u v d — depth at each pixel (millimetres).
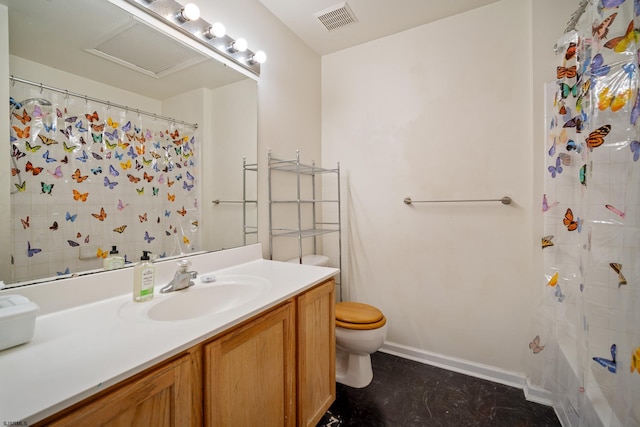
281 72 1906
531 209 1668
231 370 847
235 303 1195
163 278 1202
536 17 1592
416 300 2016
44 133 881
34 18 857
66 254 929
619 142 941
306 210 2197
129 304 959
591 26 1078
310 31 2027
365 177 2195
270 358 1010
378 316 1686
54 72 899
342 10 1807
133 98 1124
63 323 807
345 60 2270
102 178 1031
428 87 1952
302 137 2127
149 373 635
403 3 1746
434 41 1929
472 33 1812
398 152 2064
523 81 1683
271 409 1017
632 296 855
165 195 1249
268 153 1790
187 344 703
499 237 1760
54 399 491
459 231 1873
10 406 471
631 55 890
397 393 1635
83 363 603
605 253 992
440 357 1916
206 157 1425
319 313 1312
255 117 1699
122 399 582
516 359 1717
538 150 1604
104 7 1019
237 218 1596
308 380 1226
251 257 1653
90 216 995
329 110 2346
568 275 1354
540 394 1560
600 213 1007
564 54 1386
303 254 2172
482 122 1792
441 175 1919
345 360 1842
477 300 1825
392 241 2100
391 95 2086
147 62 1167
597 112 1018
